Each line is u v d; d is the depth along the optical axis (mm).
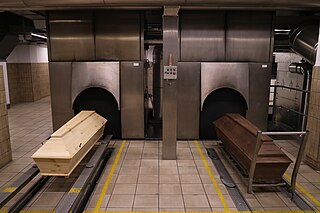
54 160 2904
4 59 8375
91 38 5188
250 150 3328
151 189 3395
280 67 6941
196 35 5148
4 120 4129
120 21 5117
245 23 5145
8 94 8812
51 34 5191
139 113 5383
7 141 4207
